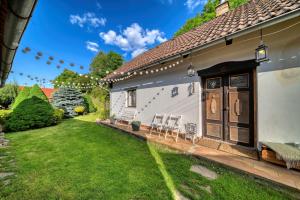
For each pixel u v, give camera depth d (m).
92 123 9.48
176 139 4.69
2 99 18.80
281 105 3.08
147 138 5.11
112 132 6.71
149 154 3.93
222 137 4.20
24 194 2.40
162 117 5.92
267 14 3.04
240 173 2.79
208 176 2.82
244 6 5.98
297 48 2.90
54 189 2.52
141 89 7.17
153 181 2.67
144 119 6.94
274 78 3.19
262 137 3.35
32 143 5.30
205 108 4.61
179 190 2.43
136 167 3.20
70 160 3.66
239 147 3.73
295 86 2.92
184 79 5.12
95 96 18.36
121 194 2.35
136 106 7.55
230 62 3.93
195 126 4.66
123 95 8.80
